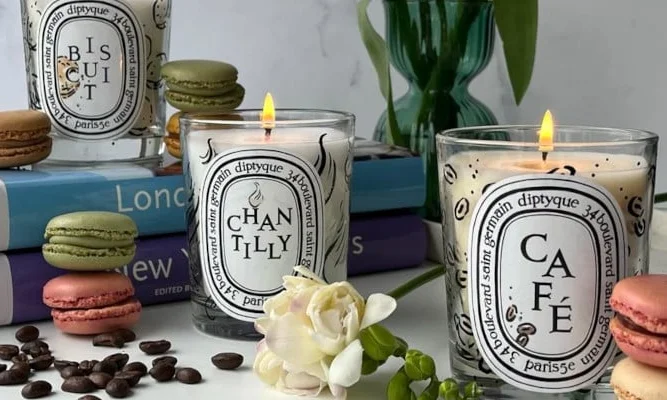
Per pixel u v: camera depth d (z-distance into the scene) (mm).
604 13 889
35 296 566
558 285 422
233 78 628
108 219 545
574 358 428
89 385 463
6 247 558
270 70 818
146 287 602
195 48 791
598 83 901
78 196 573
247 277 534
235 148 524
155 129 663
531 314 426
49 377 487
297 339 441
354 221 677
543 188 417
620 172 428
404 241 693
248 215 528
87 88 624
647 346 374
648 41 902
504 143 438
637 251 445
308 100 836
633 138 475
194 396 460
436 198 748
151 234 606
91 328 537
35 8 628
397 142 753
